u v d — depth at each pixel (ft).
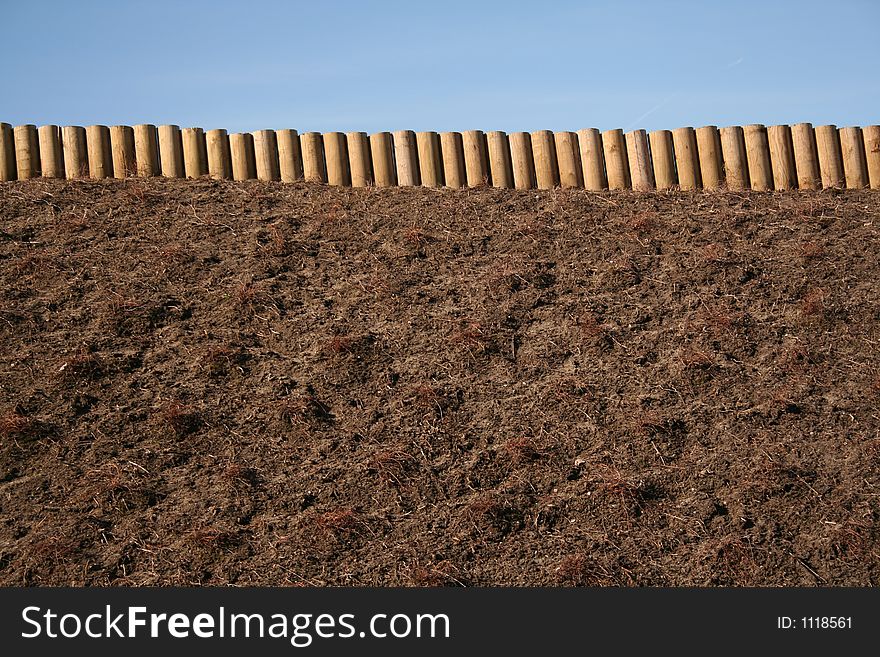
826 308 26.76
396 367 25.09
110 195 32.37
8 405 22.97
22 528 20.04
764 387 24.26
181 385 24.21
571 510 20.99
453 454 22.47
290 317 26.84
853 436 22.53
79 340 25.29
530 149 35.63
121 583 19.04
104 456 21.95
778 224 31.14
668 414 23.45
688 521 20.59
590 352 25.59
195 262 28.73
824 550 19.74
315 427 23.08
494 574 19.56
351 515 20.59
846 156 35.60
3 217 30.25
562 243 30.22
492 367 25.14
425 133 35.45
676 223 31.27
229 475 21.53
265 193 33.32
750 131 35.50
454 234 30.76
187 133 35.06
